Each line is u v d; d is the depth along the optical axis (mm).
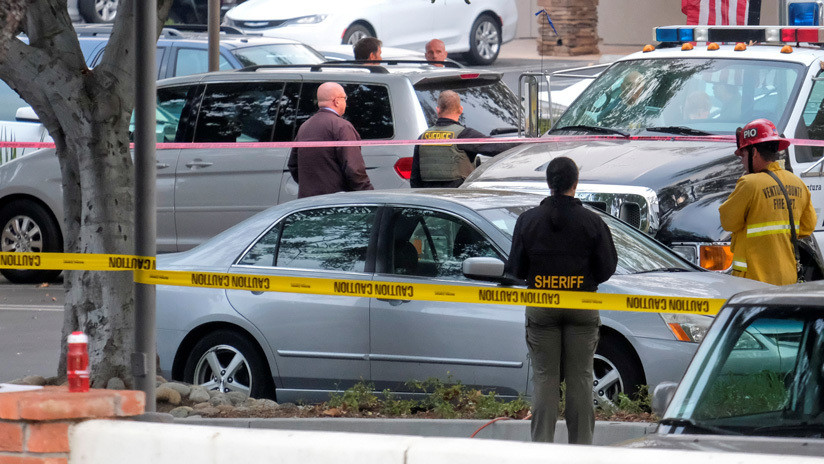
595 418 28109
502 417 28672
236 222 49219
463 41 96062
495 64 99312
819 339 17750
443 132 44031
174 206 50125
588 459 13383
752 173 33500
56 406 15258
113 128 30188
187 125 50281
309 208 33375
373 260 31969
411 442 14148
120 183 30359
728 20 49281
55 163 54031
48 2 29359
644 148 40250
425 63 52125
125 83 30234
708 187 38062
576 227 26281
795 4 48719
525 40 110375
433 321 30641
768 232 33156
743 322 18531
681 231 37281
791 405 17453
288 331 32156
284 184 48312
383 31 90938
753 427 17406
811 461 12570
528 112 46719
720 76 42906
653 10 105062
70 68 29688
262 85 49438
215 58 54438
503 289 26094
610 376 29469
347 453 14289
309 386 32219
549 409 26219
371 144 42781
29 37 29578
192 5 103812
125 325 30562
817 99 41594
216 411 30328
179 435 14977
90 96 29891
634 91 44281
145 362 26391
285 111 48844
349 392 30469
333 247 32656
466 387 30438
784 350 17953
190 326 33312
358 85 47094
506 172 40344
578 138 42625
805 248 37344
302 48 63906
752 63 42531
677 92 43312
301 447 14477
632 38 104750
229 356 33500
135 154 26094
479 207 31734
